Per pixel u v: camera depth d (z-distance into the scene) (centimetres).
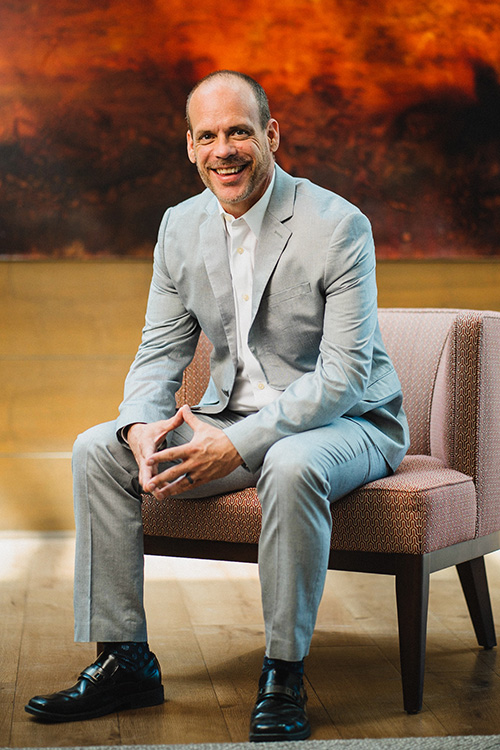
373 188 347
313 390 174
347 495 176
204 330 199
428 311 226
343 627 231
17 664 200
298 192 191
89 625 175
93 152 340
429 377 220
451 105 347
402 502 171
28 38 335
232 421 196
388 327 229
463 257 351
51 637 221
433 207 349
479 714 172
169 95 340
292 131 345
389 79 345
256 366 192
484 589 213
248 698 180
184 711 173
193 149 190
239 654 208
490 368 198
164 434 176
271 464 163
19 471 345
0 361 344
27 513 346
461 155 349
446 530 179
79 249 342
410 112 346
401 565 173
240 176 181
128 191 342
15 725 165
